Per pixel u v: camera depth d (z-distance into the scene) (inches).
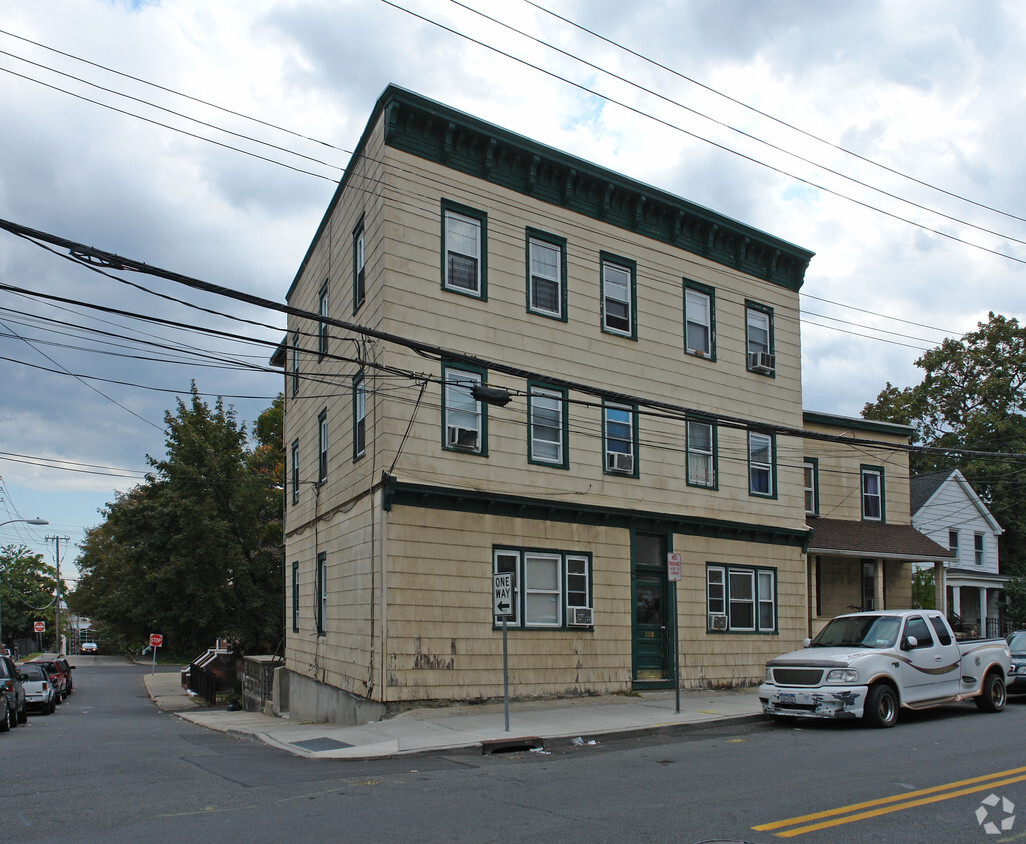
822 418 1034.1
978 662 647.8
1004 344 1803.6
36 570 4163.4
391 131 674.2
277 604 1424.7
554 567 719.7
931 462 1812.3
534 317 733.9
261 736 625.0
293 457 1021.8
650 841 289.1
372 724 604.4
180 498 1360.7
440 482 661.9
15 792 387.9
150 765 475.2
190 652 1555.1
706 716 621.0
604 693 727.7
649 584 790.5
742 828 305.3
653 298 821.2
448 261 693.9
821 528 978.1
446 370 678.5
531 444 717.9
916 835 293.7
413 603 639.1
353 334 744.3
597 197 789.9
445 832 303.3
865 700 565.0
